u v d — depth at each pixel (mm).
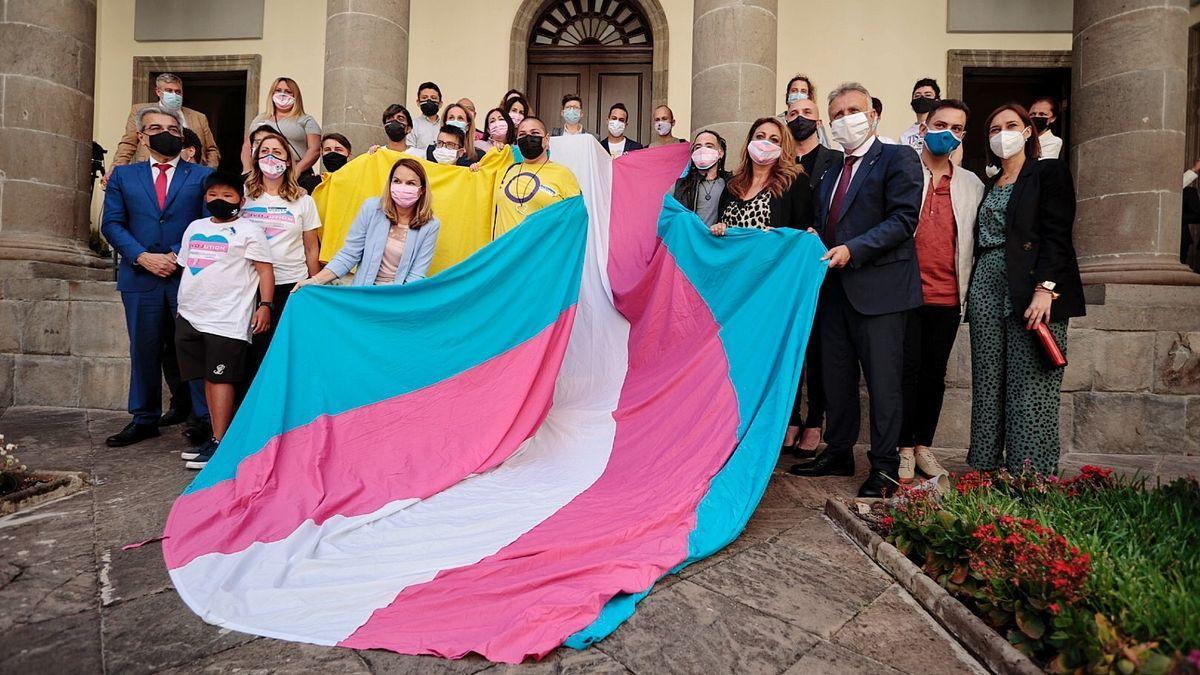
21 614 2010
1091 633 1688
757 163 3891
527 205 4422
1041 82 9250
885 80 8812
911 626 2098
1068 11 8578
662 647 1936
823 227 3635
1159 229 5031
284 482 2998
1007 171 3309
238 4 9398
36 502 3035
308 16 9312
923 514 2592
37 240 5691
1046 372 3123
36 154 5723
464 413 3504
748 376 3389
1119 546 2236
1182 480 2814
